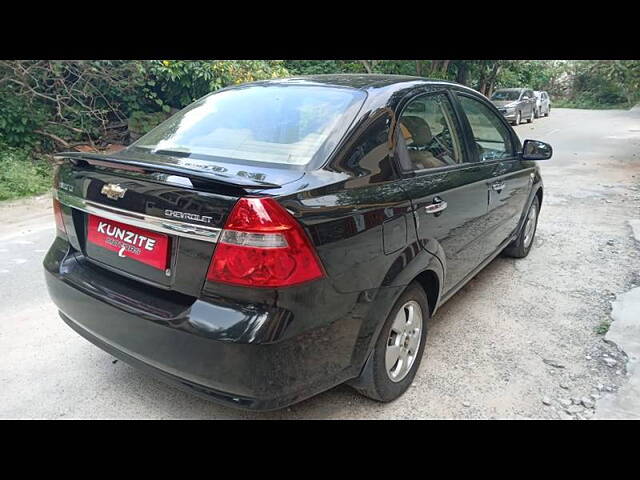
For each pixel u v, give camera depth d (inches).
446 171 119.3
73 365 117.6
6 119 338.3
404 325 107.0
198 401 106.2
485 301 156.4
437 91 125.8
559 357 124.4
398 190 99.0
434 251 110.3
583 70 1651.1
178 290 82.5
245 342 75.0
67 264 102.5
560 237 222.8
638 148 547.8
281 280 75.6
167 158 99.3
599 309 150.4
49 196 300.7
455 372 117.8
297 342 79.0
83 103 379.2
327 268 81.4
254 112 110.0
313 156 91.7
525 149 169.2
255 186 75.9
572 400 107.6
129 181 86.6
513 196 163.8
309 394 85.2
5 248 201.5
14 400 104.3
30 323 137.2
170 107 433.1
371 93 107.1
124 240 90.1
